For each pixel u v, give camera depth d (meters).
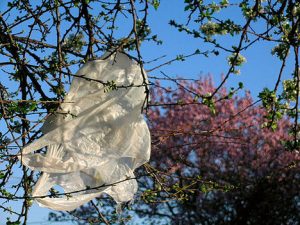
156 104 4.87
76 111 5.21
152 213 16.52
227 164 16.69
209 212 16.77
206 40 4.81
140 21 5.38
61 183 5.39
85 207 15.14
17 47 5.22
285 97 5.02
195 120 16.67
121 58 5.32
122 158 5.52
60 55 5.28
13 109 4.48
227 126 16.42
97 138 5.25
